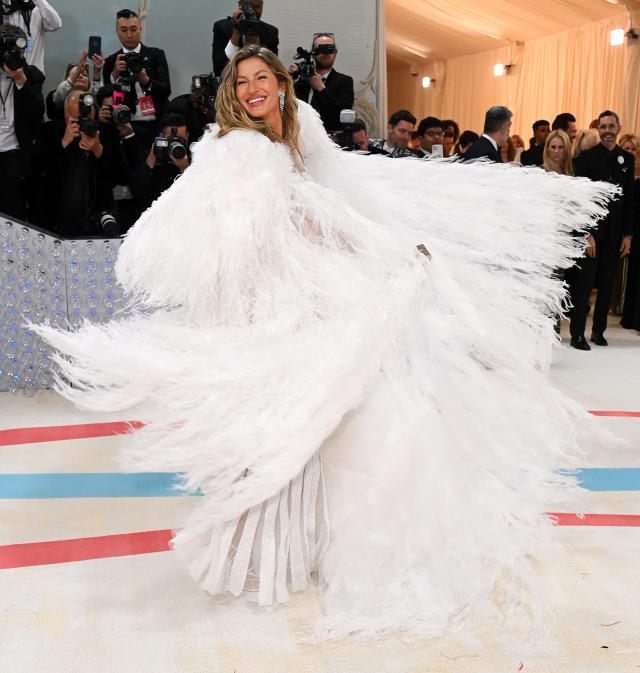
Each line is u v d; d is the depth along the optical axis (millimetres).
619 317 7773
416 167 2766
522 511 2729
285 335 2275
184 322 2398
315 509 2422
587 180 2740
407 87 16734
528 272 2768
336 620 2262
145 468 2264
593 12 10648
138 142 5762
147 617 2346
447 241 2729
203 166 2299
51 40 6988
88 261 4770
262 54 2344
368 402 2377
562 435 3068
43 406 4504
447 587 2381
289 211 2299
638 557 2727
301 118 2521
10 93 5336
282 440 2191
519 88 12984
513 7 11328
